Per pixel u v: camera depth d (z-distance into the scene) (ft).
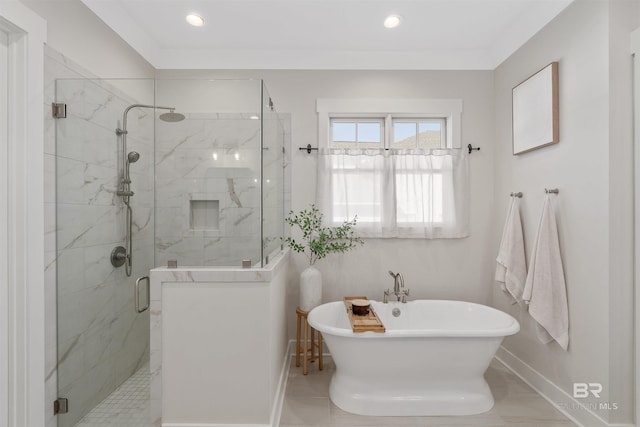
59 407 5.59
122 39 7.32
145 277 6.00
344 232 8.66
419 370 6.36
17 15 4.76
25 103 4.99
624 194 5.34
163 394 5.55
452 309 8.21
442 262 9.00
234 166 5.93
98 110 6.15
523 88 7.42
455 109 8.96
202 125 5.99
